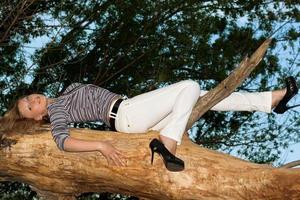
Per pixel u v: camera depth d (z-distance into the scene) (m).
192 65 15.97
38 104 5.16
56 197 5.54
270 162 15.80
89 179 5.20
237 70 5.16
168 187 4.92
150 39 15.30
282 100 5.33
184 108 4.83
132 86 15.06
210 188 4.83
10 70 13.32
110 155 4.86
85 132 5.21
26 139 5.25
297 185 4.60
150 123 5.03
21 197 13.87
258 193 4.71
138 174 4.96
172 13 15.69
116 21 14.95
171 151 4.75
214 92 5.21
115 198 14.48
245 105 5.33
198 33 15.59
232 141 15.91
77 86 5.14
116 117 5.04
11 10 11.02
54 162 5.19
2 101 13.17
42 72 12.12
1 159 5.30
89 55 14.68
